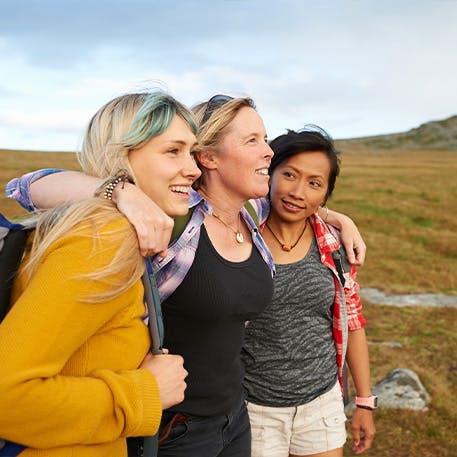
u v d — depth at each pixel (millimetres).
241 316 2455
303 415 3041
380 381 6332
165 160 1960
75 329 1572
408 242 18531
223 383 2479
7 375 1464
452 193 32125
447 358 7223
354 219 23891
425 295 11047
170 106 1961
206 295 2322
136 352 1836
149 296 1946
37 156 50719
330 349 3152
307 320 3029
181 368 1905
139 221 1706
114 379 1687
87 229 1629
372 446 5141
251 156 2463
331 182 3047
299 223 3057
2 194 18859
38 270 1596
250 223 2631
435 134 179875
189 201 2340
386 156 98438
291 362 2996
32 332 1505
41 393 1505
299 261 3016
